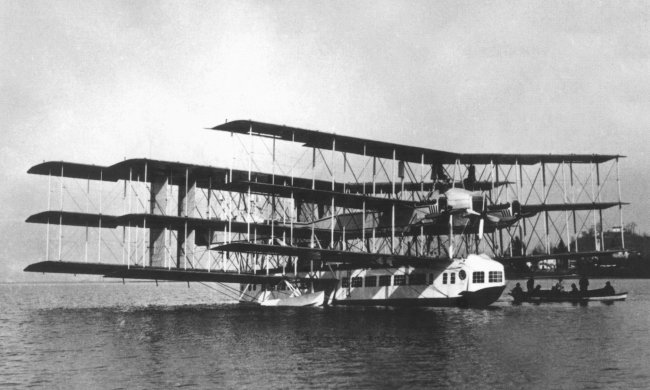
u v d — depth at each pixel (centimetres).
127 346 2992
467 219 5419
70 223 6116
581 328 3481
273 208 6303
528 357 2500
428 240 6091
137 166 5572
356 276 6125
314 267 6681
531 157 5900
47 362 2553
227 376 2167
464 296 5122
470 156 5841
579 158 6034
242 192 6531
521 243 6378
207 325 4028
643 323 3725
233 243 4819
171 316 4956
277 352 2697
